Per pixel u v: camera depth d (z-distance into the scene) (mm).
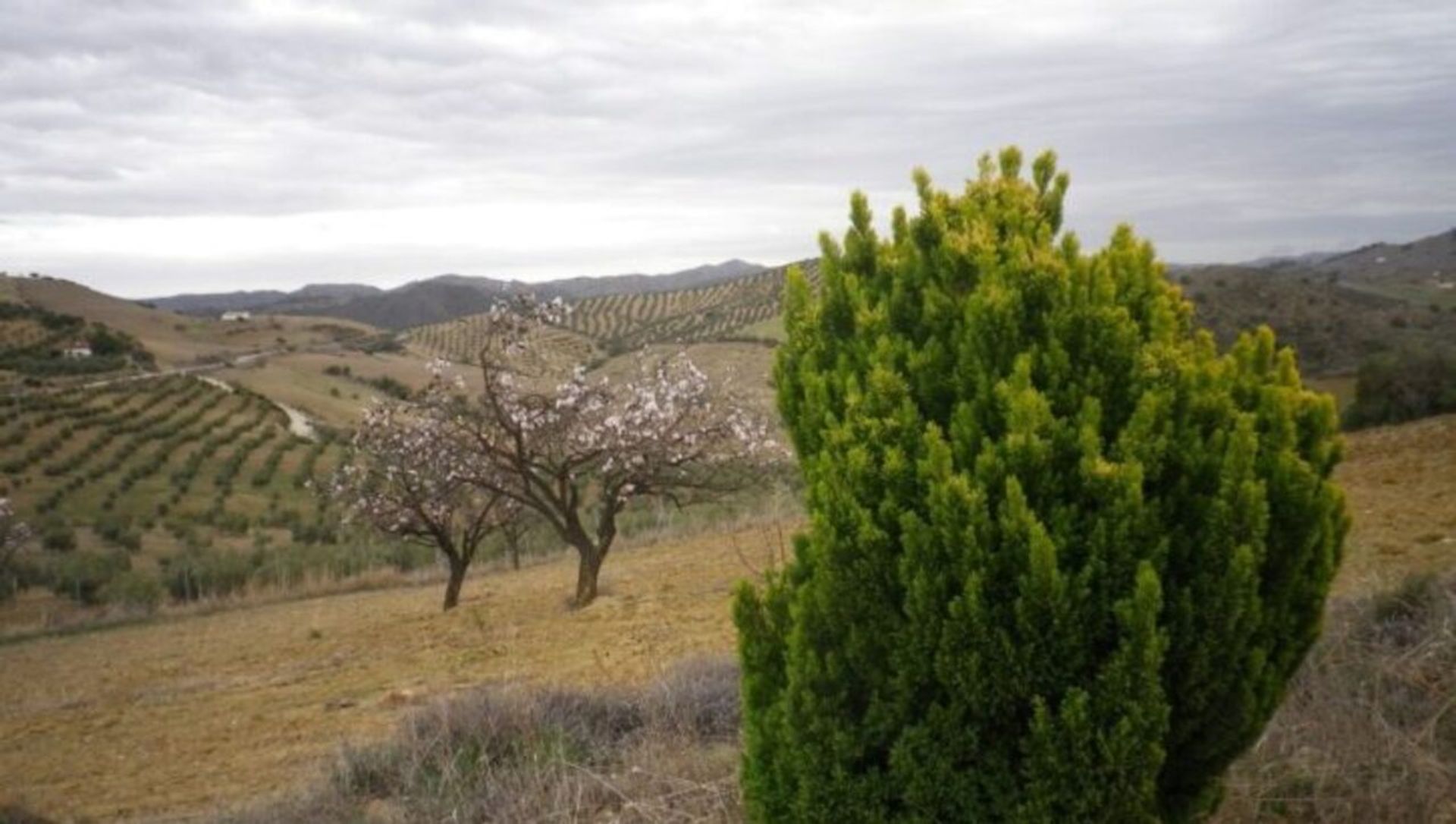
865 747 3172
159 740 10453
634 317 108688
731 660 7543
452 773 6020
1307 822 3934
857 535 3172
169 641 20328
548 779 5547
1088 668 3002
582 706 6910
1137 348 3289
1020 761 3049
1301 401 3463
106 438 63781
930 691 3121
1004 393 3152
